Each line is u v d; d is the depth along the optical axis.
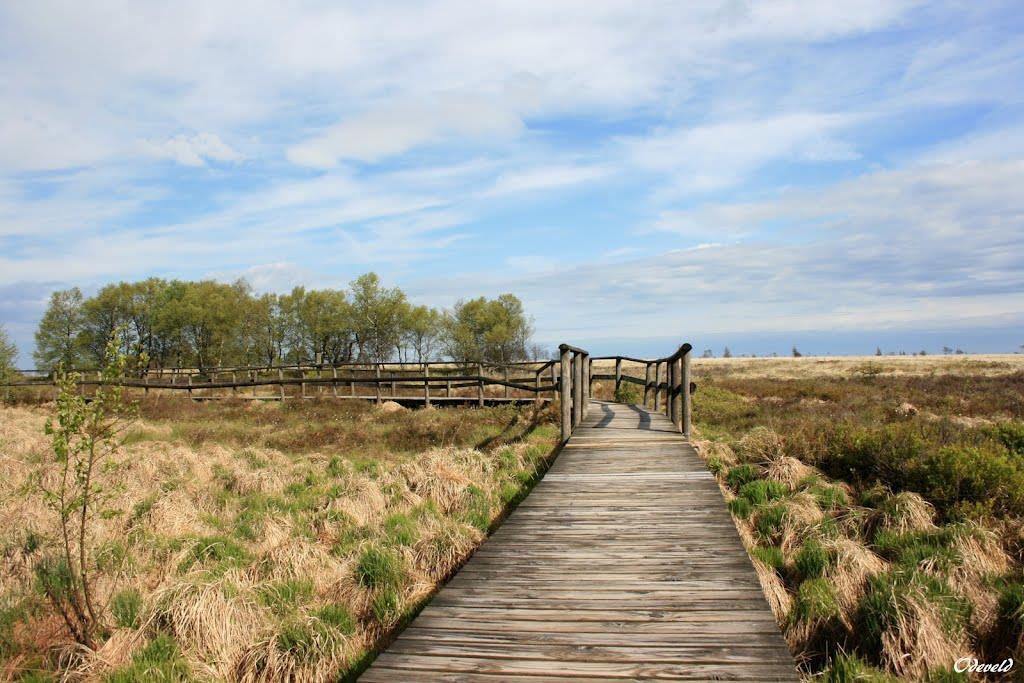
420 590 5.39
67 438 4.78
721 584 4.24
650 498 6.44
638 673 3.11
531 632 3.59
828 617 4.60
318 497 8.55
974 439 8.73
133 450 11.12
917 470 7.33
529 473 8.80
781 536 6.41
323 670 4.32
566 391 9.87
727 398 17.28
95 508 7.21
